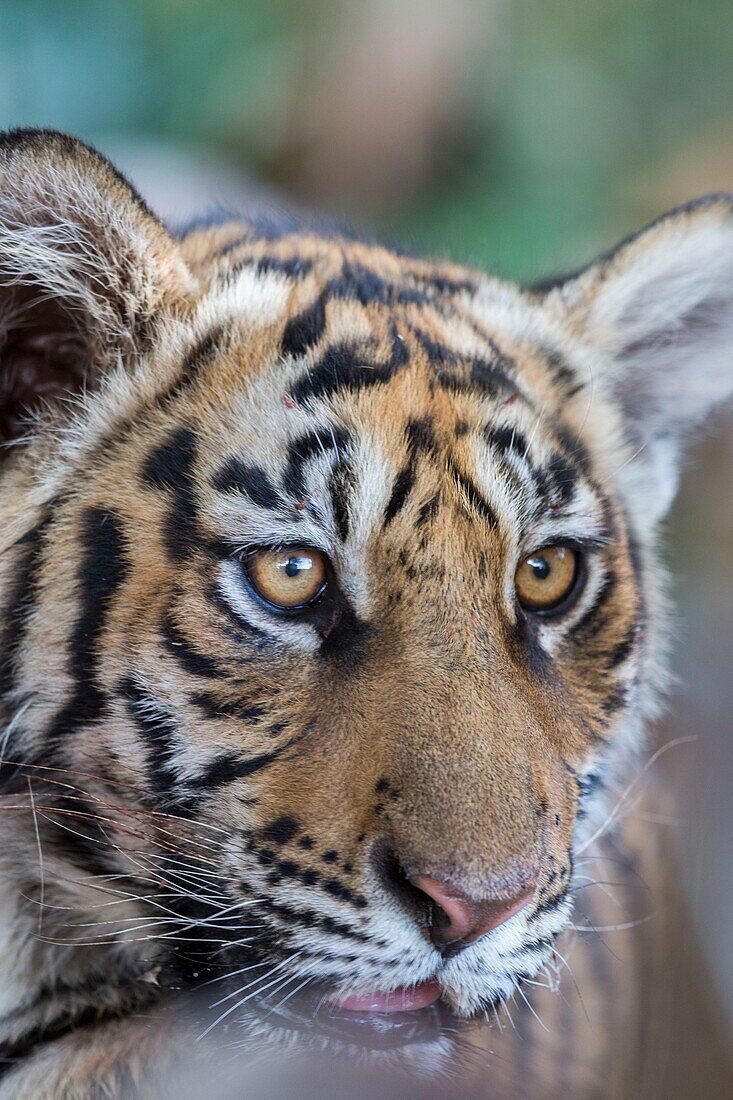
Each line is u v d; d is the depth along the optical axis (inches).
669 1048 158.6
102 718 153.8
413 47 258.2
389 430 153.7
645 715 158.4
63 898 154.9
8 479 154.4
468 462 153.9
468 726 152.8
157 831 153.9
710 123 266.8
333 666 153.4
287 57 265.6
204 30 267.7
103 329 154.9
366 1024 153.4
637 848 160.7
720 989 159.3
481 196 254.7
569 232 249.4
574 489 155.2
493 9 265.4
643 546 158.4
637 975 159.2
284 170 268.2
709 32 271.4
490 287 158.6
